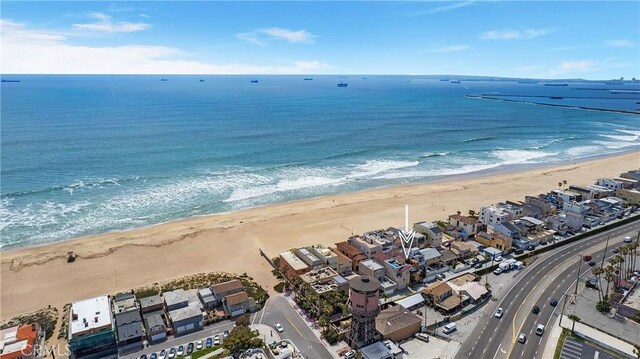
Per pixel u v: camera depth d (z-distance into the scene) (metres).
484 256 118.56
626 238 130.38
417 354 79.69
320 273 104.50
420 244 121.56
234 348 77.69
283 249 127.69
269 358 78.25
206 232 138.62
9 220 146.25
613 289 100.25
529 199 152.00
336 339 83.44
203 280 107.81
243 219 149.62
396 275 102.38
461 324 88.94
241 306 93.06
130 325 83.88
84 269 114.56
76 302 89.94
